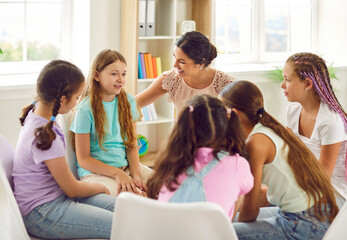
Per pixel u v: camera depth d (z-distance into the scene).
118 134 2.49
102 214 1.96
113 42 3.89
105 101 2.47
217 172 1.61
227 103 1.91
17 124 3.65
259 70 4.42
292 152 1.84
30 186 1.97
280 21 4.95
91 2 3.73
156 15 4.07
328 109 2.31
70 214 1.96
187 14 4.17
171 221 1.41
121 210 1.47
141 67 3.81
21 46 4.02
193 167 1.62
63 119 2.43
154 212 1.41
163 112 4.10
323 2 4.93
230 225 1.39
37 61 4.10
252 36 4.88
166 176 1.63
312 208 1.86
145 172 2.55
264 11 4.86
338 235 1.72
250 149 1.83
